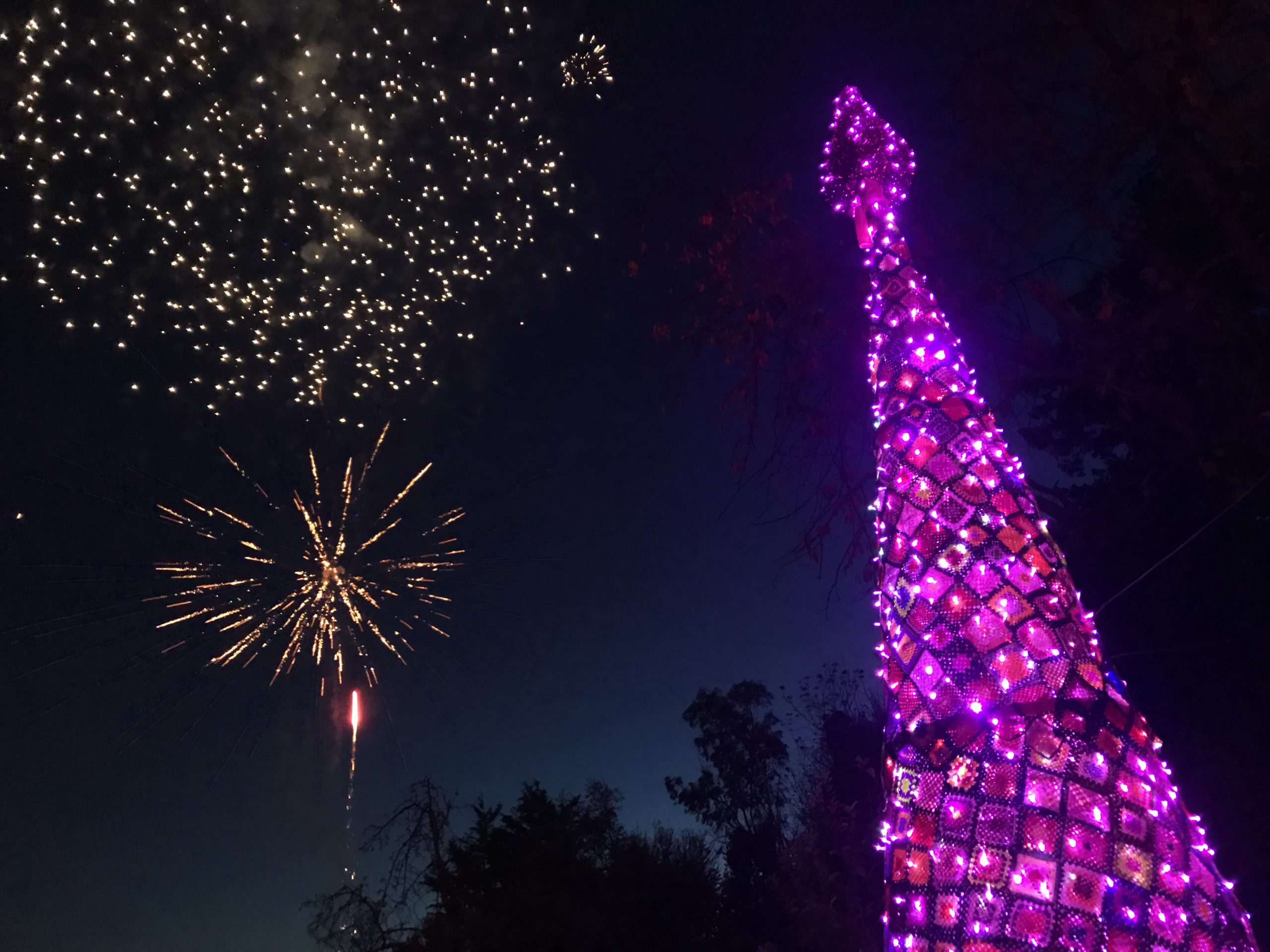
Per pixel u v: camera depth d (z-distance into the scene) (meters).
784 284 6.41
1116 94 5.62
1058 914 2.00
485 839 13.41
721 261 6.61
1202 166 5.44
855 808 9.78
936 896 2.13
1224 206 5.42
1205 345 6.00
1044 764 2.12
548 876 12.96
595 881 13.33
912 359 2.67
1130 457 9.75
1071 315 6.02
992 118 6.15
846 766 11.66
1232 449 5.97
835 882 9.27
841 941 8.80
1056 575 2.36
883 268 2.85
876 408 2.71
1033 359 6.28
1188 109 5.31
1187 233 6.65
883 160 3.00
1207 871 2.11
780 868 10.49
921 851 2.18
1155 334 6.08
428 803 14.09
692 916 13.27
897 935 2.20
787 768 18.34
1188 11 5.05
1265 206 5.43
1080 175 6.01
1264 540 8.31
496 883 13.05
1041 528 2.42
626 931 12.66
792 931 9.33
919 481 2.48
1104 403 8.37
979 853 2.10
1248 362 6.11
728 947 12.78
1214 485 7.88
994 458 2.48
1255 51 5.09
